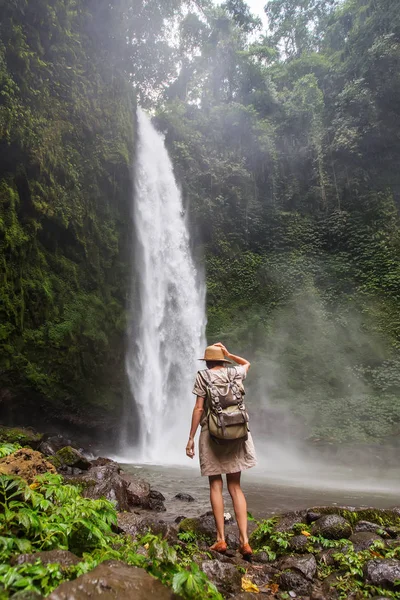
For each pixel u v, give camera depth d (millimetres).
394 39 20844
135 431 13164
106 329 13297
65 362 11695
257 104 23922
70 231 12820
